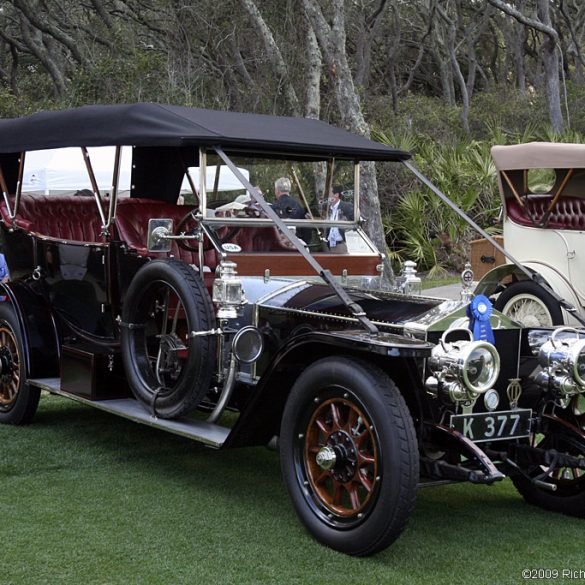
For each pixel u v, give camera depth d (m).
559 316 7.36
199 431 4.37
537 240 8.04
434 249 15.51
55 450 5.29
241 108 20.50
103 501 4.39
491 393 3.97
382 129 21.58
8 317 5.80
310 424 3.94
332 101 19.81
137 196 6.07
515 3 35.72
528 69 42.97
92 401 5.07
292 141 4.78
